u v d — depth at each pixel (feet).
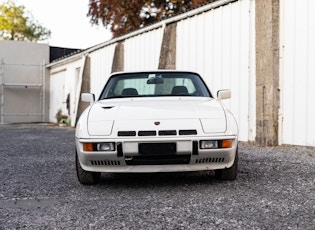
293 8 23.77
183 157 12.66
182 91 16.58
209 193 12.32
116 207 10.84
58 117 71.82
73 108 65.92
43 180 15.26
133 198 11.91
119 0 66.85
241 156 20.36
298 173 15.47
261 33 25.55
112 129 12.76
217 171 14.28
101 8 68.85
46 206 11.15
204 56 32.19
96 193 12.76
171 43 36.60
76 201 11.69
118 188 13.46
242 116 27.86
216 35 30.71
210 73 31.45
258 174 15.39
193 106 14.06
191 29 33.91
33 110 79.51
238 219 9.47
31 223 9.48
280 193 12.15
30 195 12.62
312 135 22.62
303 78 23.16
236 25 28.53
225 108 14.17
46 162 20.40
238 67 28.32
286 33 24.25
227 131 12.84
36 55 79.61
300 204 10.80
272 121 24.56
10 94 77.30
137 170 12.76
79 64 63.05
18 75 77.92
